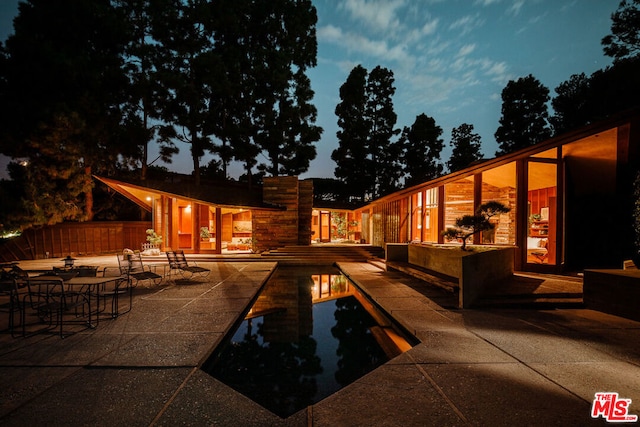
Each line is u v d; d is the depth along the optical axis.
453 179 12.54
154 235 16.84
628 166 9.34
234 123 27.11
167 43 22.95
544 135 32.41
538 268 10.04
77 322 5.42
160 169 25.47
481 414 2.76
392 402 2.96
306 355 4.92
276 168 29.64
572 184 11.19
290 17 28.86
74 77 16.83
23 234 16.53
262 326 6.47
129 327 5.22
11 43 15.45
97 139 18.67
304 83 29.72
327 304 8.43
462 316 5.96
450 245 12.46
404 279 10.32
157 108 22.55
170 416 2.72
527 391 3.15
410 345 5.27
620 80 18.41
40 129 15.47
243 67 27.31
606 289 6.15
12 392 3.10
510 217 14.70
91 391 3.13
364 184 36.88
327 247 18.14
